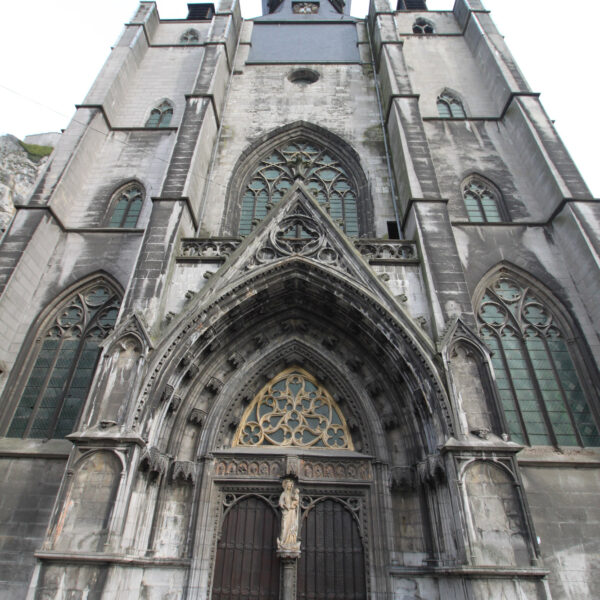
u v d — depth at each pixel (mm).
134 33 28594
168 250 15328
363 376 15430
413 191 17484
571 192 18344
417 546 12680
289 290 15836
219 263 15766
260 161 23719
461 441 11562
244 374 15492
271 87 26969
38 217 17922
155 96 26344
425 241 15727
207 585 12258
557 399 15219
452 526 11352
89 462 11289
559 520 12867
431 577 12172
